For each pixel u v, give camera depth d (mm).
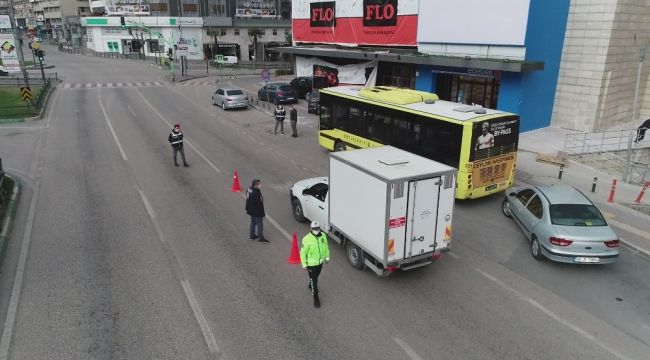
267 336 8508
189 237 12578
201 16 84125
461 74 25266
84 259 11289
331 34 35156
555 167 19141
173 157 20125
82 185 16750
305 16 37688
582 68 24062
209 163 19812
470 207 15219
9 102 34438
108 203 15016
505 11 22375
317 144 23625
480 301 9758
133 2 84750
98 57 85438
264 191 16406
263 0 87750
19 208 14531
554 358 8055
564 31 24203
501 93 23672
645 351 8305
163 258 11383
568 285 10477
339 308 9422
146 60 79250
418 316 9188
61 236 12555
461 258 11695
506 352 8172
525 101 23469
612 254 10711
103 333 8539
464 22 24422
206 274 10648
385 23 29969
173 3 83250
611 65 23859
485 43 23609
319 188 13109
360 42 32500
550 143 22359
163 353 8023
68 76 55125
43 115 30453
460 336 8586
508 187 15695
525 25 21750
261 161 20281
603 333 8781
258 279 10477
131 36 86438
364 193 10102
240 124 28578
